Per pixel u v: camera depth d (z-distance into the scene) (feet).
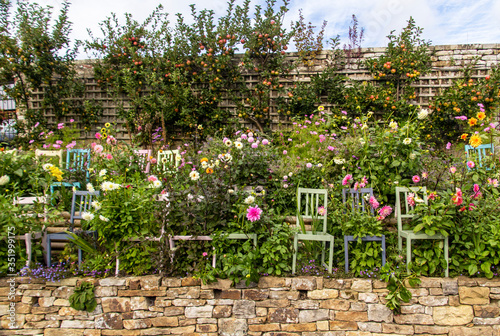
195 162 14.01
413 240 9.43
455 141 18.28
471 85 17.80
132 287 8.84
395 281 8.53
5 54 20.88
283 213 11.50
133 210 9.14
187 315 8.75
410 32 19.07
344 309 8.70
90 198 10.27
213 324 8.71
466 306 8.59
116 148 14.47
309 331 8.67
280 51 19.89
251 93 20.42
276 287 8.79
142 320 8.79
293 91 19.56
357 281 8.74
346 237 9.18
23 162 12.50
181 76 20.21
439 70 19.17
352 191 10.10
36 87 21.79
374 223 9.17
